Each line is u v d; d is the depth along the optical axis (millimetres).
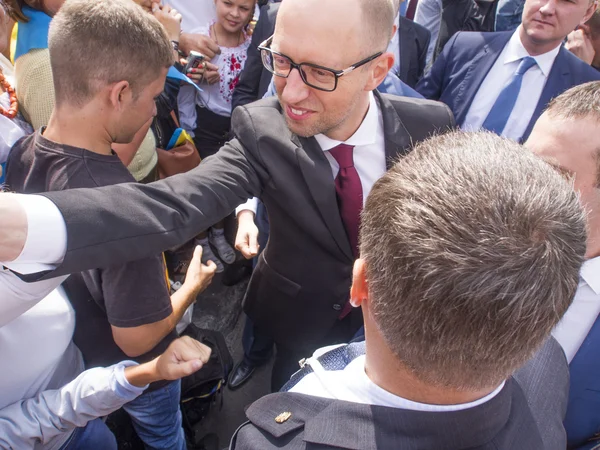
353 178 1395
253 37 2756
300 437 698
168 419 1631
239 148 1312
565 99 1093
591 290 1120
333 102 1175
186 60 2748
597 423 1177
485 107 2324
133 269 1118
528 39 2148
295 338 1733
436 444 612
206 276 1521
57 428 1092
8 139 1523
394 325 579
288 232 1467
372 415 645
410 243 540
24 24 1691
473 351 541
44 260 826
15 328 1021
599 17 2545
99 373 1112
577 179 1051
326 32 1065
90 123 1171
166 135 2285
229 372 2396
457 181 561
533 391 785
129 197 964
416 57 2893
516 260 505
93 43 1095
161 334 1287
